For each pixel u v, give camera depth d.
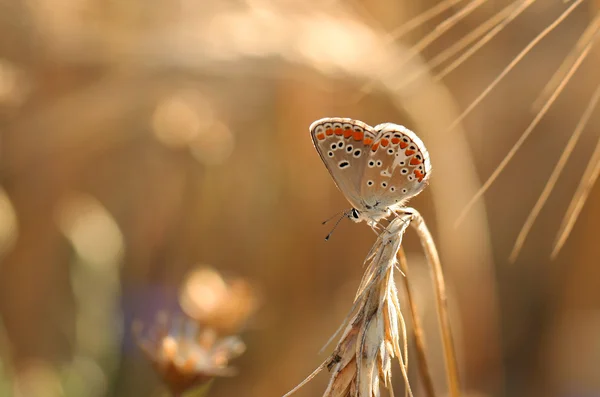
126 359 0.42
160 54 0.43
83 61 0.45
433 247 0.35
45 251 0.45
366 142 0.36
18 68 0.46
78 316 0.41
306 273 0.47
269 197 0.48
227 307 0.38
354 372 0.33
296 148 0.47
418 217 0.34
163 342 0.36
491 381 0.45
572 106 0.61
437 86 0.43
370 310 0.33
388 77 0.42
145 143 0.48
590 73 0.59
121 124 0.45
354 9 0.47
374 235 0.49
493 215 0.62
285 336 0.45
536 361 0.59
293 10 0.43
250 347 0.45
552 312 0.60
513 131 0.62
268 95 0.45
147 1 0.44
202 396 0.36
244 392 0.45
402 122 0.46
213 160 0.45
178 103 0.45
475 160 0.62
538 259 0.61
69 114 0.45
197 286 0.38
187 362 0.36
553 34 0.61
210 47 0.43
